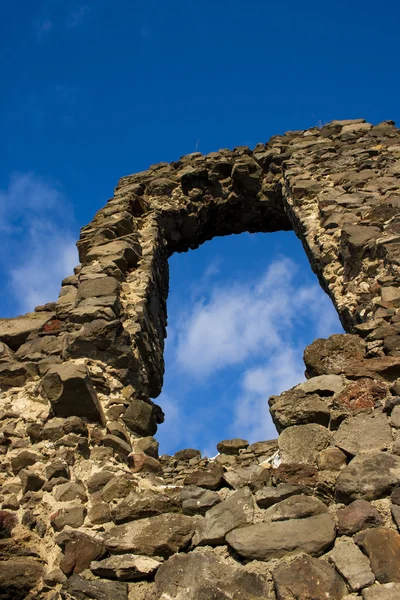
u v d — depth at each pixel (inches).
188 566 174.1
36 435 240.7
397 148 433.1
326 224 349.7
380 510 173.9
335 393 218.1
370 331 246.8
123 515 198.7
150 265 363.9
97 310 292.4
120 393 270.1
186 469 249.9
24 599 182.2
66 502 211.6
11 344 301.9
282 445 205.5
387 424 200.5
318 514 177.8
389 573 155.5
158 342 340.5
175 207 448.1
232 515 186.2
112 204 421.7
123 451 241.4
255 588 162.2
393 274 284.2
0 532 202.2
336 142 474.0
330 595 154.8
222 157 494.9
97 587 174.6
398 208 335.6
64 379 244.8
